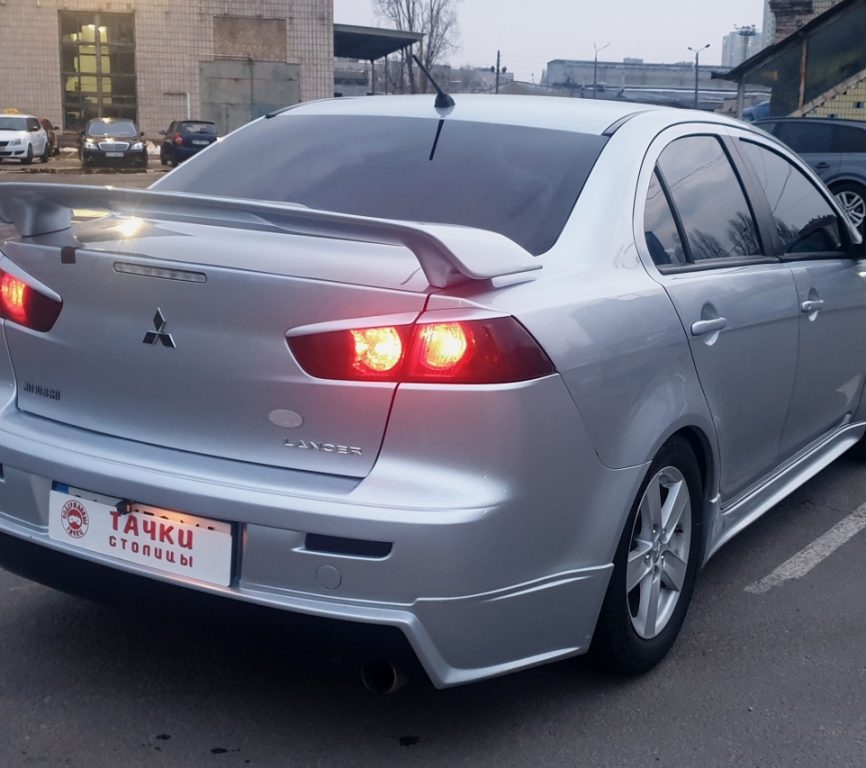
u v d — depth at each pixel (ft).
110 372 9.72
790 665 11.81
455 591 8.71
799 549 15.21
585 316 9.70
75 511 9.70
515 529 8.97
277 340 8.93
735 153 13.78
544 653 9.69
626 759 9.91
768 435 13.70
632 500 10.14
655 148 12.02
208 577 9.08
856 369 16.46
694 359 11.27
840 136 49.08
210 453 9.32
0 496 10.16
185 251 9.45
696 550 11.90
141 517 9.33
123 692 10.73
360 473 8.86
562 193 10.98
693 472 11.59
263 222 8.95
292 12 126.21
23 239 10.37
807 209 15.30
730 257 12.89
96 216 12.40
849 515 16.65
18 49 121.70
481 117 12.35
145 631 12.00
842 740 10.39
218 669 11.22
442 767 9.66
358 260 9.20
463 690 10.94
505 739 10.14
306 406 8.92
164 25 124.06
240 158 12.68
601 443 9.77
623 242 10.89
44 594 12.83
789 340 13.65
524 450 8.93
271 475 8.97
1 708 10.38
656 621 11.28
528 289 9.42
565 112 12.40
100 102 124.47
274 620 8.93
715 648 12.13
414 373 8.71
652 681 11.31
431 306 8.74
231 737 10.02
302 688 10.91
